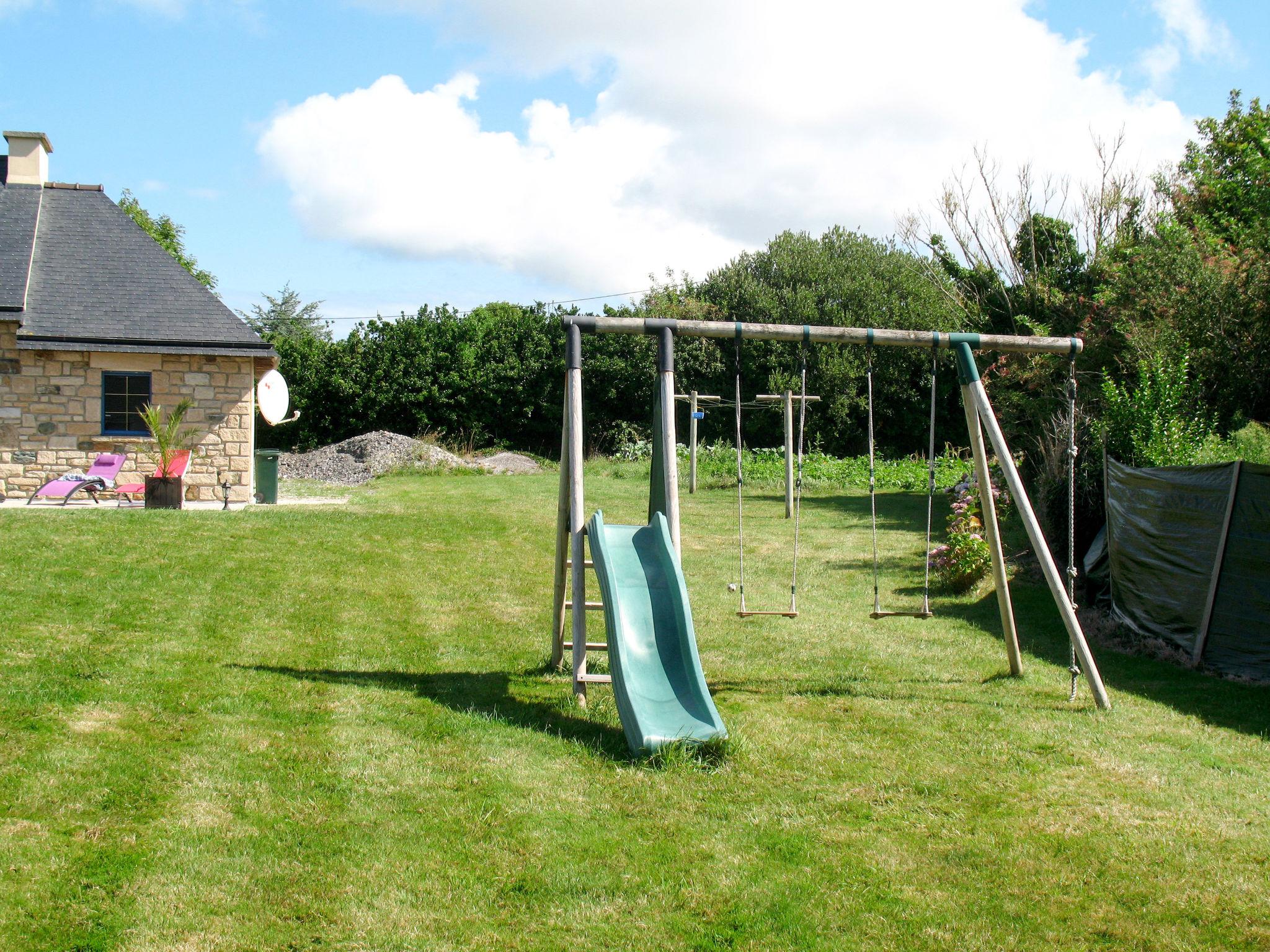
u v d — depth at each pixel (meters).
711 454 26.83
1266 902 3.81
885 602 10.02
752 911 3.70
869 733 5.84
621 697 5.64
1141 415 10.88
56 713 5.70
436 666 7.25
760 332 6.81
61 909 3.57
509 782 4.93
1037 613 9.55
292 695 6.35
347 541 12.70
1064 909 3.75
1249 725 6.18
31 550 10.60
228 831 4.27
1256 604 7.44
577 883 3.88
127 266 17.69
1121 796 4.88
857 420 32.59
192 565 10.45
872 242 37.12
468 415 32.25
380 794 4.74
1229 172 21.17
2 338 16.27
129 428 16.86
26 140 18.56
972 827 4.49
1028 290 23.27
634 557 6.74
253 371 17.17
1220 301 13.44
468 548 12.78
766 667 7.44
